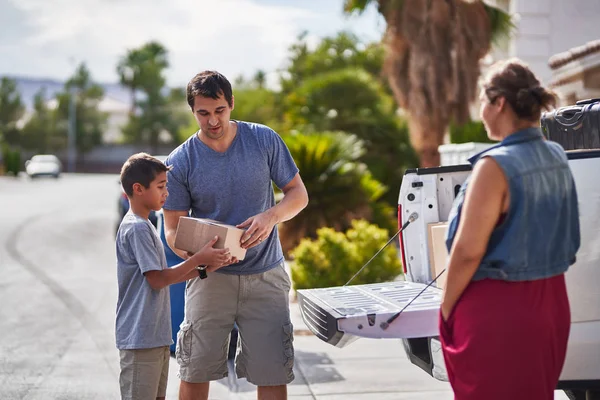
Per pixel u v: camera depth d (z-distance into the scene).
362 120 20.28
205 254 3.90
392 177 20.00
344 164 15.38
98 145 91.50
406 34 15.44
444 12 15.27
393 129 20.42
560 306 3.19
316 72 28.12
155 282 3.98
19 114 93.25
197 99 4.16
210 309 4.35
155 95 93.00
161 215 7.00
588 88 11.45
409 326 3.73
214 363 4.41
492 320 3.05
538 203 3.08
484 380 3.08
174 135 92.69
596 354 3.93
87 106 92.00
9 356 7.38
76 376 6.67
